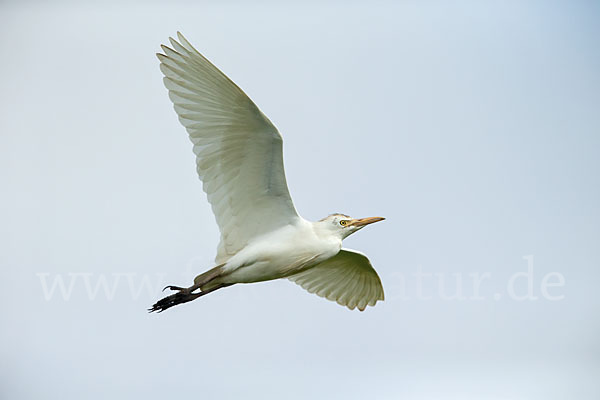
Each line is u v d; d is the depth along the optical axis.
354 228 14.66
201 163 13.29
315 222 14.51
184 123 12.92
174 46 12.34
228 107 12.70
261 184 13.51
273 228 13.96
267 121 12.61
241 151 13.16
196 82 12.66
